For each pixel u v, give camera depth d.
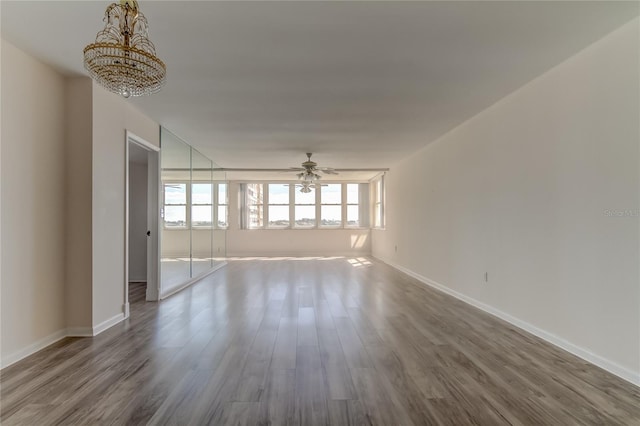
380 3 2.29
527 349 3.16
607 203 2.73
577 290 3.02
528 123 3.64
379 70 3.31
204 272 7.49
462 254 5.11
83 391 2.38
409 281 6.74
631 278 2.55
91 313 3.50
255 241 11.77
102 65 1.84
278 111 4.49
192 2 2.26
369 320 4.07
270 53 2.97
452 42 2.80
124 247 4.11
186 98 4.00
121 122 4.06
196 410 2.15
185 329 3.73
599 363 2.79
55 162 3.36
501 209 4.14
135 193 6.85
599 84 2.79
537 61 3.14
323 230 11.86
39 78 3.15
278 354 3.03
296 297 5.32
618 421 2.04
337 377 2.60
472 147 4.81
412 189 7.41
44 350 3.12
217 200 8.82
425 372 2.69
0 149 2.75
